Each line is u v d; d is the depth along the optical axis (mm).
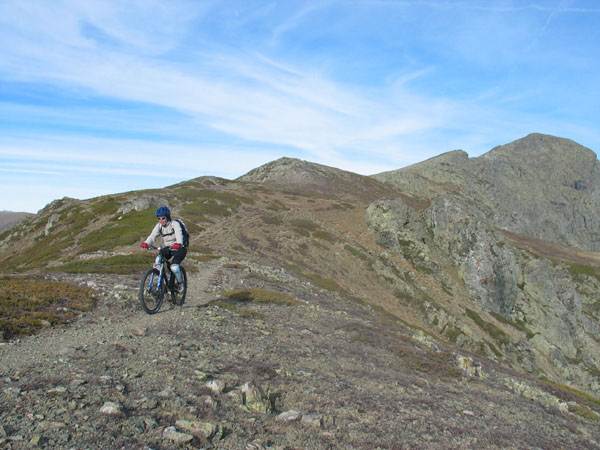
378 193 170625
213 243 51938
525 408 11812
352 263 62625
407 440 6480
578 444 9812
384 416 7445
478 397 11633
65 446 4191
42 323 8930
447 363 14875
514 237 164625
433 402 9539
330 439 5844
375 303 53625
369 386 9633
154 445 4562
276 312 16422
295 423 6164
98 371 6473
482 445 7285
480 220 80750
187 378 6836
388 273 62156
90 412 5012
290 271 44656
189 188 109812
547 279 78188
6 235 84062
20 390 5238
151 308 11477
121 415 5039
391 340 15789
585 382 62344
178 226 11078
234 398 6445
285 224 74438
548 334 70438
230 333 10914
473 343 54250
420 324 54656
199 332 10242
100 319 10164
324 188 157125
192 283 19703
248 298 17828
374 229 83312
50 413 4805
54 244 62750
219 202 84312
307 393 7715
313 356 11070
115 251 36594
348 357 12148
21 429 4363
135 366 6996
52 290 11719
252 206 88750
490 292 72500
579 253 156250
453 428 7789
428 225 85312
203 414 5645
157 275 11273
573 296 82938
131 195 87125
